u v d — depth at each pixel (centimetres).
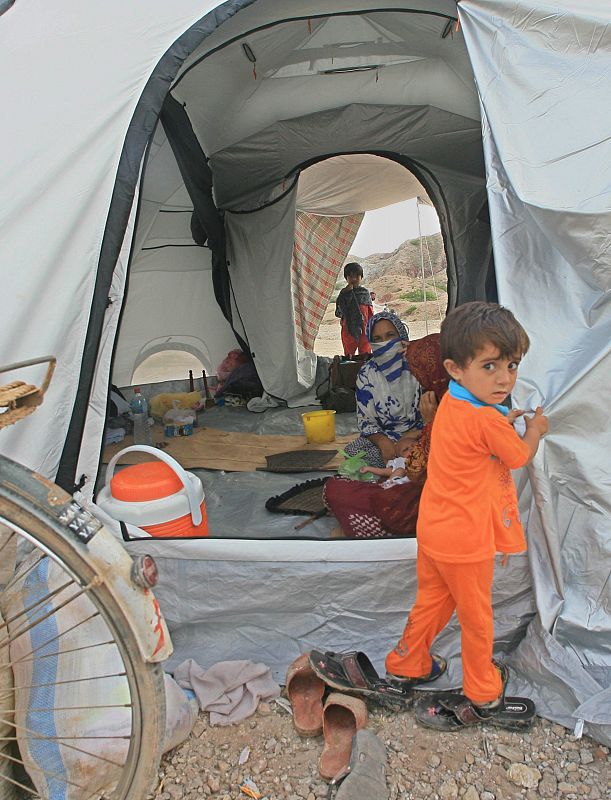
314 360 621
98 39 255
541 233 225
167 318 582
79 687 186
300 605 238
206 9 259
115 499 243
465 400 187
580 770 187
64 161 233
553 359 217
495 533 192
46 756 178
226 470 401
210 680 224
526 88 235
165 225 541
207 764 197
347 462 327
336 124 482
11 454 226
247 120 488
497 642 230
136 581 138
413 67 448
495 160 231
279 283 558
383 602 237
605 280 214
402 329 354
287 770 194
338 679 212
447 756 195
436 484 193
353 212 665
